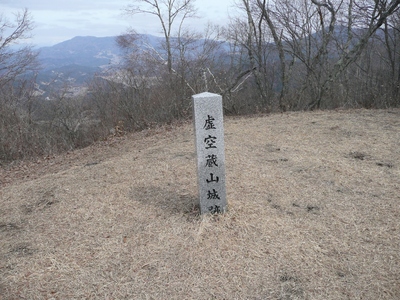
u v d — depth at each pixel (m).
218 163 3.84
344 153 5.91
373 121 8.04
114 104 11.45
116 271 3.18
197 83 11.34
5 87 11.53
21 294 2.92
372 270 3.06
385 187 4.56
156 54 14.09
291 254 3.30
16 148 8.79
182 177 5.19
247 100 12.59
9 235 3.89
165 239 3.61
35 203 4.70
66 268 3.24
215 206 3.94
